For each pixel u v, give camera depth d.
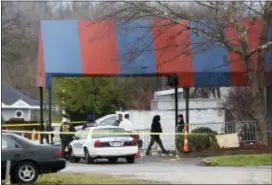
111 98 122.44
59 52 64.81
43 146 37.09
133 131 69.31
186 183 32.47
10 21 112.69
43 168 36.69
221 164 46.53
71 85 121.38
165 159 56.09
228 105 94.50
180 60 65.62
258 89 59.78
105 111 122.69
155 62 65.12
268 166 44.94
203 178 35.44
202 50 60.88
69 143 58.81
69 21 66.69
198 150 58.75
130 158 54.34
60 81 122.62
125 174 39.69
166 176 37.22
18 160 36.12
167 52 65.12
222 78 67.25
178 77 66.00
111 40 65.44
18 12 114.44
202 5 59.06
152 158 57.97
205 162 48.25
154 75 66.81
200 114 82.69
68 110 121.81
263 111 59.88
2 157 35.88
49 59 64.25
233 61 64.50
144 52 65.44
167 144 71.44
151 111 84.75
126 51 64.94
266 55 66.31
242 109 89.56
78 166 50.62
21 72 162.25
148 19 64.38
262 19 61.25
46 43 65.12
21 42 119.56
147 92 129.88
